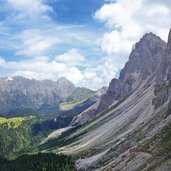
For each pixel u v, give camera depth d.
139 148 163.62
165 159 130.38
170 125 158.62
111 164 177.88
